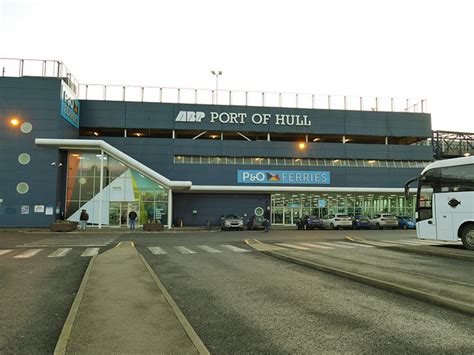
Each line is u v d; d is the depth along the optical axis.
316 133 45.06
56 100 35.06
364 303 7.44
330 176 43.97
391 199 45.81
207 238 25.08
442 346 5.08
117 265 11.80
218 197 42.59
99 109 41.66
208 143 42.56
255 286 9.17
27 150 34.34
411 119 46.81
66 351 4.71
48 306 7.40
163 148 41.72
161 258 14.70
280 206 43.56
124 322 5.90
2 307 7.32
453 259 13.99
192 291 8.64
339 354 4.82
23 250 17.67
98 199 36.03
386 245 18.66
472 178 15.61
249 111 44.03
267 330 5.81
